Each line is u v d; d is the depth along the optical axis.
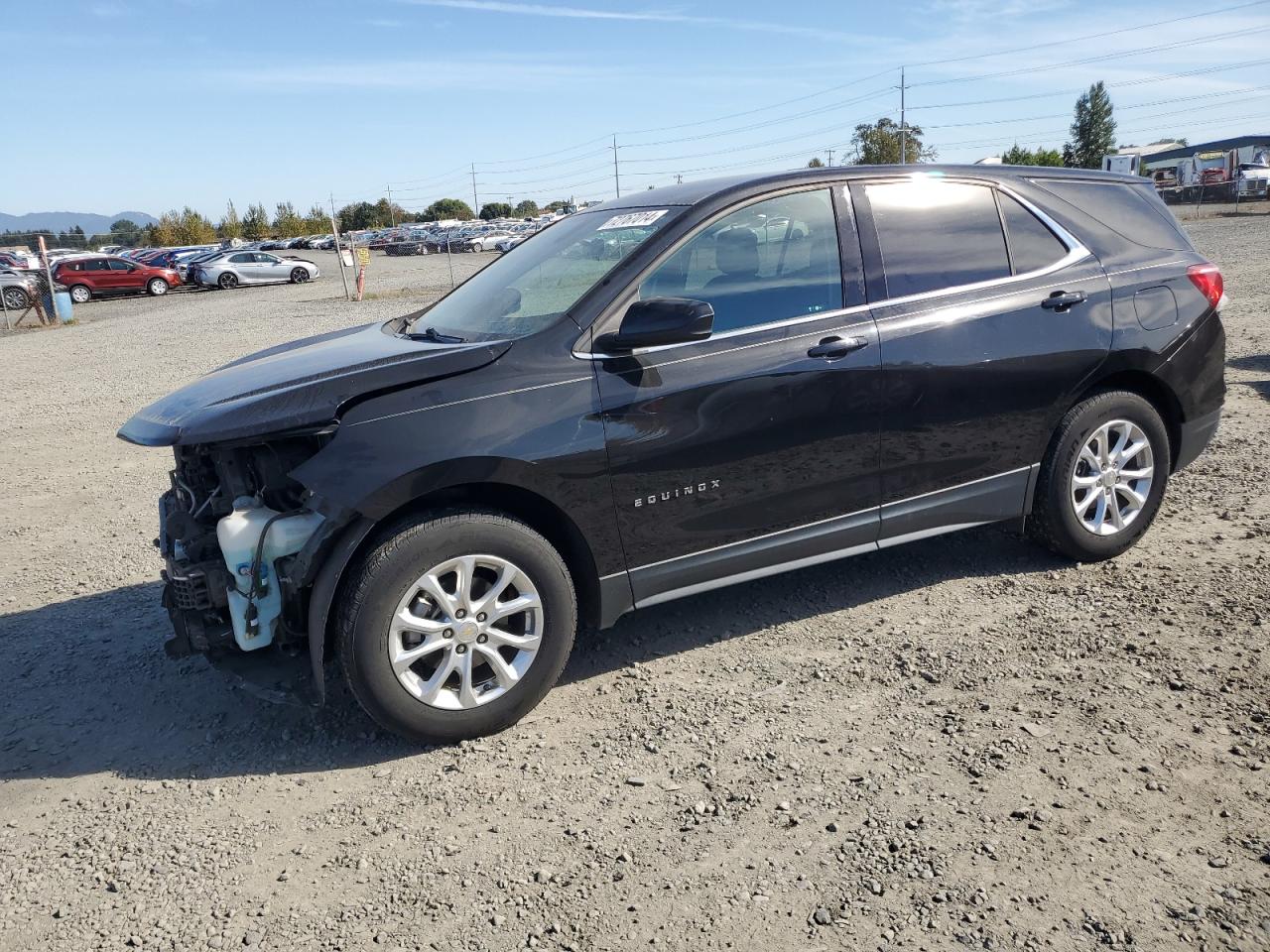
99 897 2.70
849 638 4.04
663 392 3.55
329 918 2.57
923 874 2.58
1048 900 2.46
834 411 3.84
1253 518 5.08
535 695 3.49
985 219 4.30
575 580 3.71
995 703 3.43
